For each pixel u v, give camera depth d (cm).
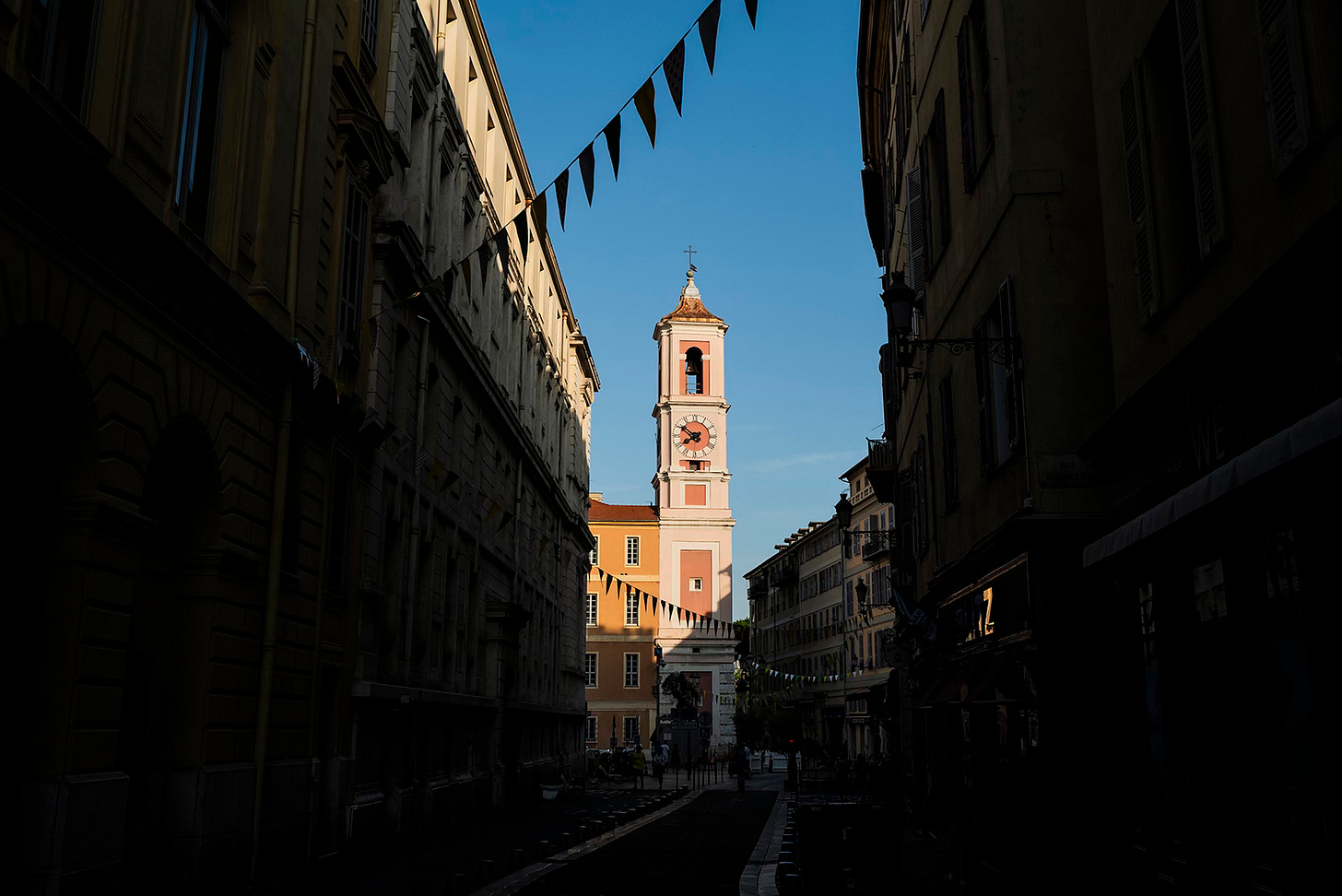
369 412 1881
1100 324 1320
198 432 1270
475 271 2912
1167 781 1054
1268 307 766
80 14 1030
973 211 1590
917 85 2100
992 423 1502
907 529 2592
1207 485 753
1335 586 754
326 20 1714
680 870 1606
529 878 1485
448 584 2656
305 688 1608
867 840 1302
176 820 1250
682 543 8188
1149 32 1028
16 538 992
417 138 2350
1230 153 863
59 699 1002
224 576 1332
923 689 2400
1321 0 715
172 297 1186
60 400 1029
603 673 7788
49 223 941
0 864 952
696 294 8869
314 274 1650
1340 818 743
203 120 1338
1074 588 1270
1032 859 1284
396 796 2045
